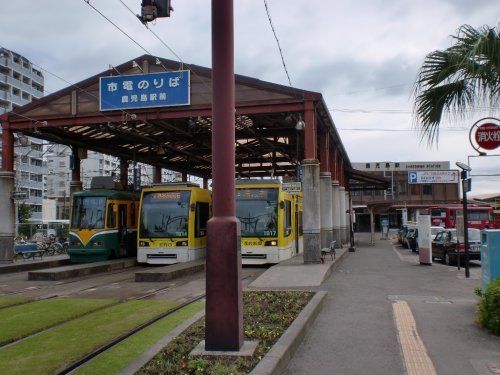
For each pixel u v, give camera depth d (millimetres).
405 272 18094
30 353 7285
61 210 106625
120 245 24609
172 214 21750
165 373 5691
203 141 29344
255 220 20891
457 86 8625
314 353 7133
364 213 87250
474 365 6535
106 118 22766
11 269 21500
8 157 24000
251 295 11070
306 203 19984
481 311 8523
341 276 16641
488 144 10031
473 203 51156
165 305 11383
